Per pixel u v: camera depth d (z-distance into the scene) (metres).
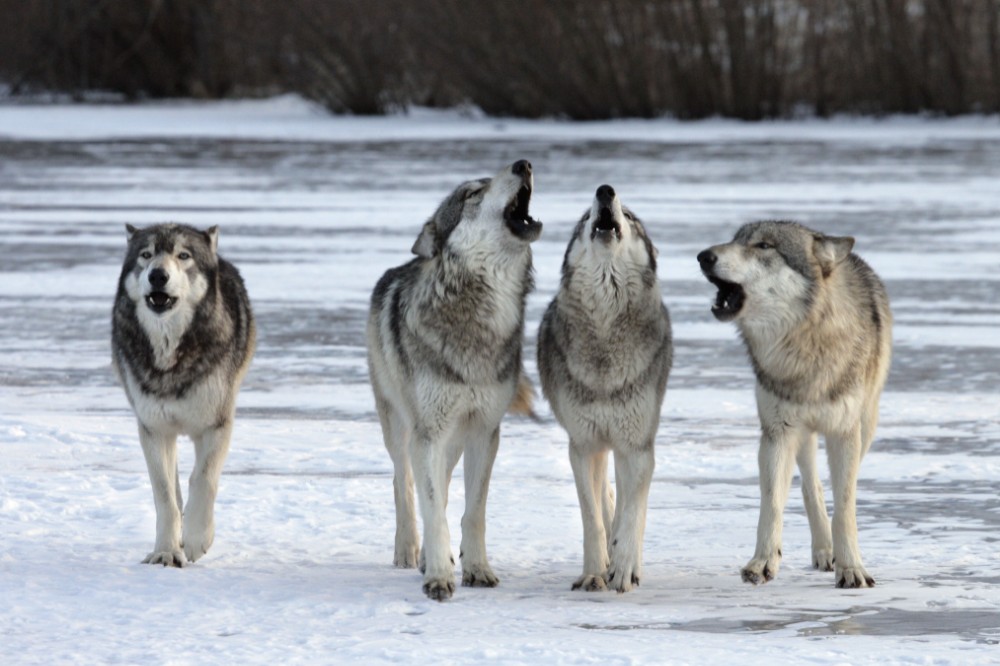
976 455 35.78
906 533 29.30
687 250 69.88
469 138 152.00
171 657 20.89
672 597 25.03
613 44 186.50
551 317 27.62
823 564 27.52
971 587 25.23
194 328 28.00
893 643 21.52
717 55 185.25
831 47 183.50
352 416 40.69
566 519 30.89
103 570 26.47
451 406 26.47
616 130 167.12
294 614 23.61
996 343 49.94
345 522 30.92
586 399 26.19
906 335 51.47
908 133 157.38
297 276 64.06
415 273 27.78
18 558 27.25
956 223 79.75
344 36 191.38
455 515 31.44
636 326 25.95
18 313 56.03
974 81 177.75
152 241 28.09
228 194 96.88
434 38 189.00
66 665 20.53
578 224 26.72
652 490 33.03
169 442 28.52
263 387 44.38
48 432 37.72
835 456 26.88
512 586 26.16
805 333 26.55
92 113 187.25
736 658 20.66
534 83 186.75
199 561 27.69
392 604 24.41
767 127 172.25
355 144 142.88
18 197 94.62
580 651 21.09
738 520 30.67
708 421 39.78
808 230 27.30
